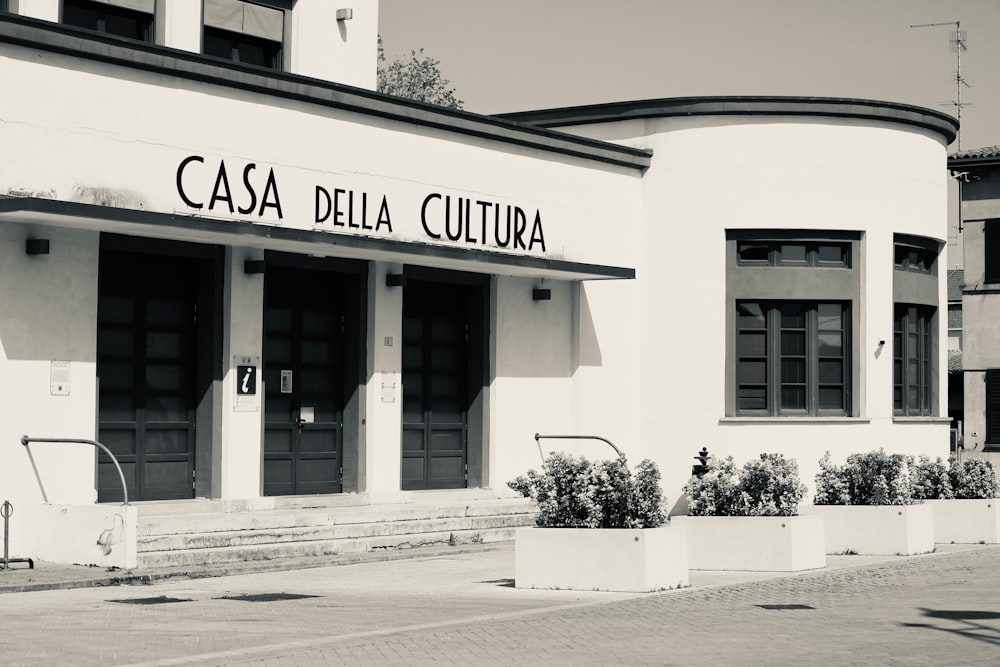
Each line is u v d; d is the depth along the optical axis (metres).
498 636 11.57
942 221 26.77
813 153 24.66
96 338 17.41
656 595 14.57
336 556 17.73
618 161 24.06
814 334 24.75
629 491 15.17
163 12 20.38
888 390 25.23
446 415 22.66
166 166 17.38
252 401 19.11
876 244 25.09
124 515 15.44
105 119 16.75
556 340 23.81
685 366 24.30
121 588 14.79
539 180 22.67
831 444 24.58
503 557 18.36
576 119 25.34
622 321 24.48
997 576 16.56
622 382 24.42
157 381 18.67
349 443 20.89
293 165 18.86
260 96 18.48
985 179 35.38
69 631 11.65
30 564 15.55
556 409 23.77
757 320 24.66
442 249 20.28
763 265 24.67
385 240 19.78
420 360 22.31
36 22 15.91
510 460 23.03
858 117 24.91
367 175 19.86
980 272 35.47
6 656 10.41
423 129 20.70
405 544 18.91
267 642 11.20
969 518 21.47
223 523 17.48
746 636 11.59
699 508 17.59
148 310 18.61
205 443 18.89
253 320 19.14
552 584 14.96
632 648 10.94
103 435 18.08
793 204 24.53
